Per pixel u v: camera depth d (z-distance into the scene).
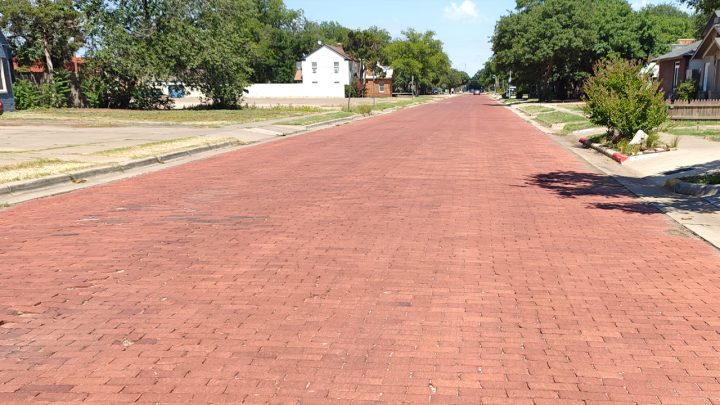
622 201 10.28
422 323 4.83
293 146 19.92
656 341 4.49
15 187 10.95
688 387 3.79
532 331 4.68
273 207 9.55
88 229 8.09
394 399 3.66
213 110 39.31
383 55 92.94
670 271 6.25
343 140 22.09
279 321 4.87
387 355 4.26
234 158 16.56
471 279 5.95
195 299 5.37
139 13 39.03
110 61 37.84
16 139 19.61
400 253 6.87
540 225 8.36
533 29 57.41
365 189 11.26
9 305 5.21
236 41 42.22
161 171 14.05
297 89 88.00
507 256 6.78
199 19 40.94
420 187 11.50
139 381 3.87
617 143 17.61
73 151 16.17
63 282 5.83
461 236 7.68
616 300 5.37
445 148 19.06
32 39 38.72
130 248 7.07
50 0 37.53
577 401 3.63
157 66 38.69
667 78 47.31
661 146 16.91
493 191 11.13
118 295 5.47
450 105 66.06
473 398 3.67
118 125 26.66
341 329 4.71
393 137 23.39
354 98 82.94
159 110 37.84
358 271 6.19
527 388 3.79
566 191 11.25
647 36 55.41
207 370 4.02
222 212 9.18
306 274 6.09
